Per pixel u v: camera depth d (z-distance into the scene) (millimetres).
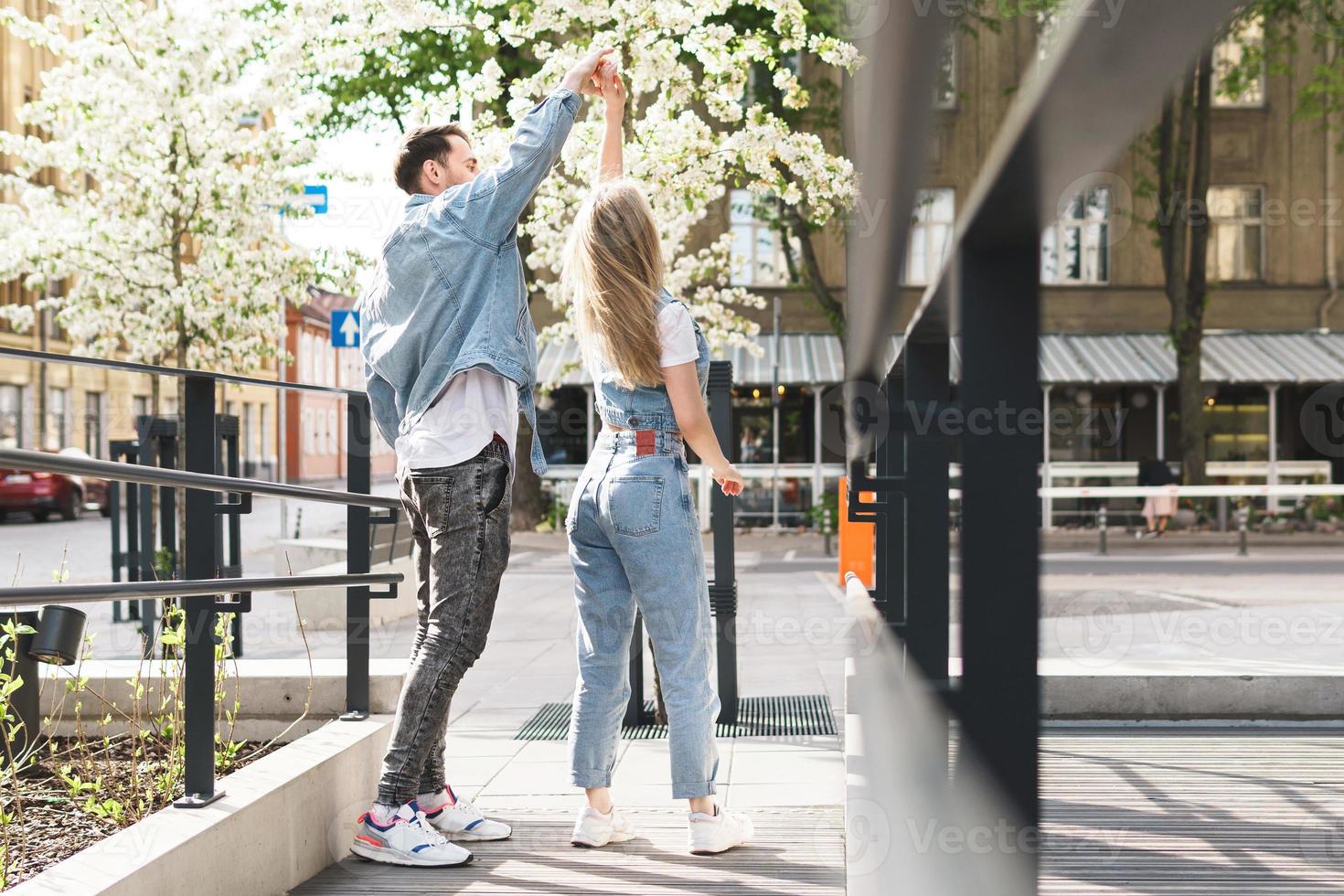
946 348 1957
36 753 3311
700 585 2750
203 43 11680
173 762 3053
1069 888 2213
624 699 2838
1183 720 4168
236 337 12320
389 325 2748
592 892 2389
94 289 12008
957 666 700
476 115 6781
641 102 6484
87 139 11586
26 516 22875
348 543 3283
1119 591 9250
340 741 2881
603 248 2697
